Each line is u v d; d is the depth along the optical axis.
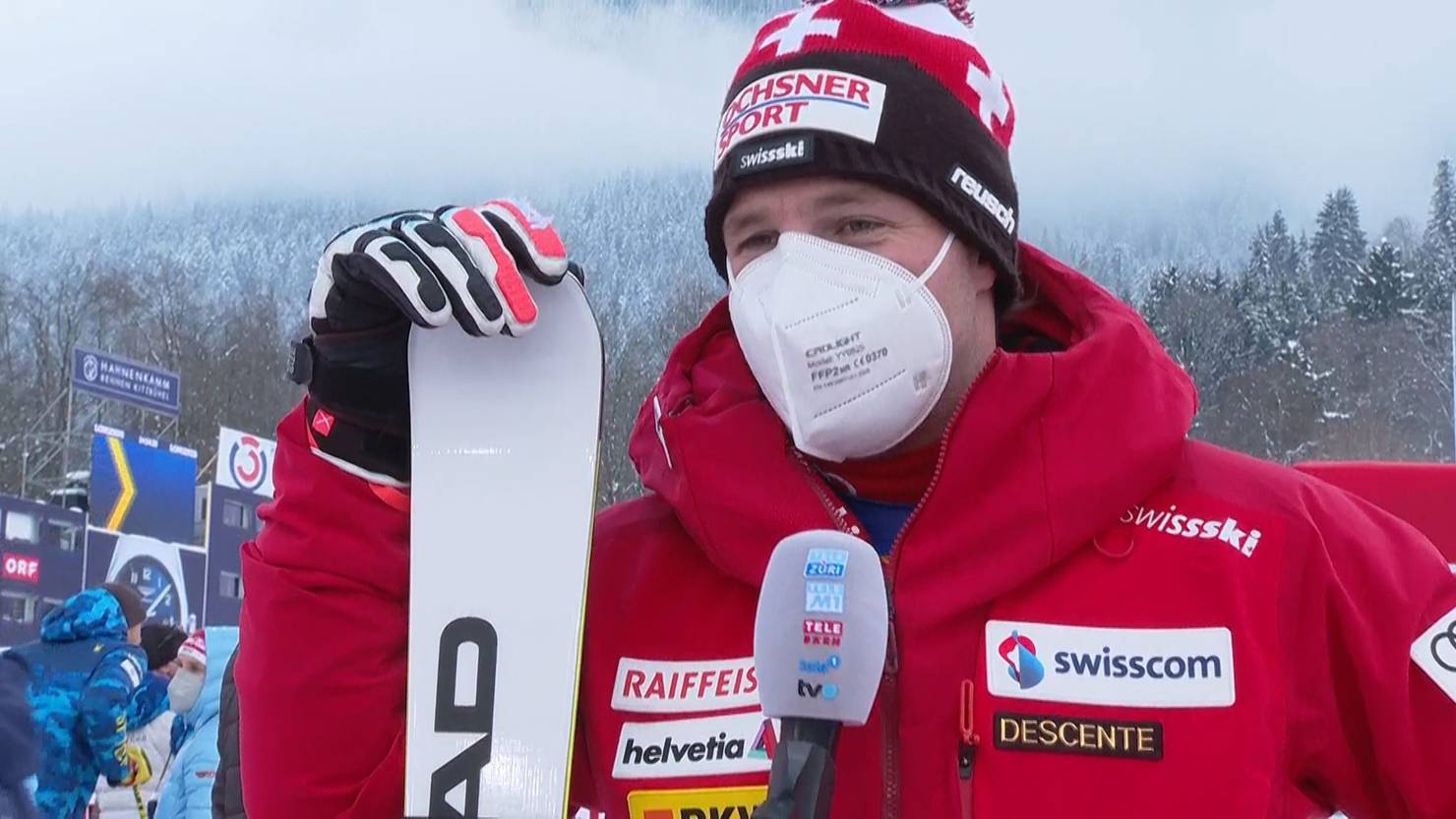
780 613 1.28
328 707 1.67
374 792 1.67
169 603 16.58
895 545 1.64
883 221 1.69
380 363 1.73
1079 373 1.62
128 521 18.88
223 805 3.02
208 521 17.23
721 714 1.65
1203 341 29.23
